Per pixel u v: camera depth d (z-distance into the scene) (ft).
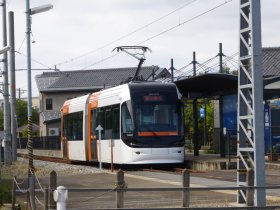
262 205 53.62
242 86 55.93
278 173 95.50
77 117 138.92
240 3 56.34
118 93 113.80
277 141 116.67
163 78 199.21
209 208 51.75
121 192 53.16
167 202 63.21
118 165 122.62
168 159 108.78
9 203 68.95
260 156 53.83
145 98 110.01
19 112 372.38
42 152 236.43
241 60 56.24
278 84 107.96
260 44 54.19
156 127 109.40
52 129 291.38
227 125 122.83
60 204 42.60
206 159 119.34
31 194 58.44
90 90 313.32
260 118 53.93
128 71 319.88
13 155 156.15
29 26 96.32
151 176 95.40
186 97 133.08
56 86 316.81
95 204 63.21
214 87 121.60
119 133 111.24
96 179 95.76
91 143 128.26
